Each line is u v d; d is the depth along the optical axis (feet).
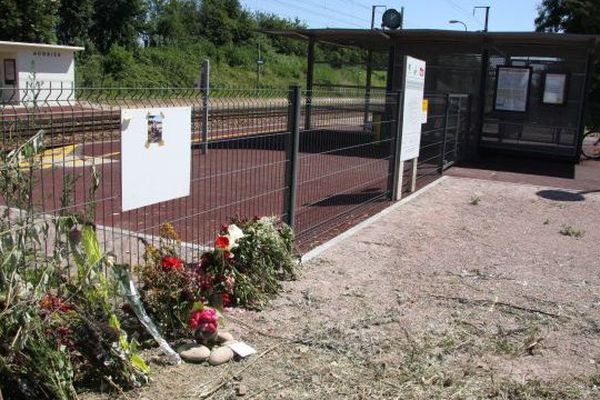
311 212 27.20
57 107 12.43
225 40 187.01
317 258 20.67
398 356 13.83
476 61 55.01
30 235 11.10
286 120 20.66
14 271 10.61
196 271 15.17
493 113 54.80
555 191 37.24
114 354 11.60
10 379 10.50
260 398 11.80
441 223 27.20
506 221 28.45
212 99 17.97
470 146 53.78
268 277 16.88
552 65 52.75
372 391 12.27
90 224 12.12
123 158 13.50
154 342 13.39
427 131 44.91
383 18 59.47
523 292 18.49
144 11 160.04
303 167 31.45
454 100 45.88
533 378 13.16
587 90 51.98
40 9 107.14
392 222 26.78
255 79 158.20
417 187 36.14
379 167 36.73
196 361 12.94
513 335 15.35
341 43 66.59
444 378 12.90
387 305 16.84
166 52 148.97
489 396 12.35
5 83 80.18
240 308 15.83
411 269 20.25
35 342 10.57
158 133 14.42
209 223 23.72
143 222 22.97
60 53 85.15
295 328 14.94
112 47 138.21
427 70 56.95
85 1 145.28
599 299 18.16
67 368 10.83
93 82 115.55
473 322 16.03
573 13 94.17
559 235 26.21
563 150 53.11
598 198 35.65
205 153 23.52
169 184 15.02
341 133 25.64
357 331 14.98
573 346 14.88
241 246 16.47
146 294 13.71
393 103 30.27
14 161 11.10
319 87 62.34
